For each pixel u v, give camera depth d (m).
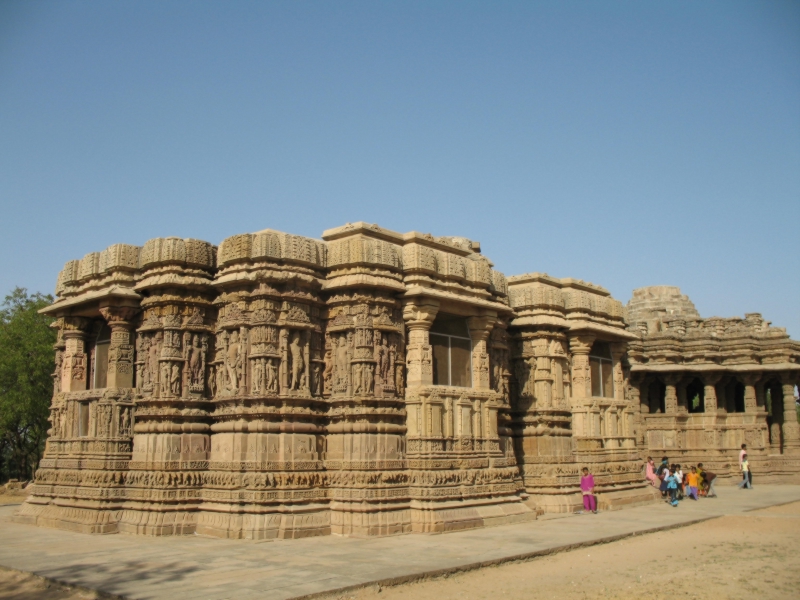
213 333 22.31
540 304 28.28
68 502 22.31
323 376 21.86
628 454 30.73
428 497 20.98
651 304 51.56
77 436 23.52
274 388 20.55
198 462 21.19
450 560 16.28
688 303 52.06
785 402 44.44
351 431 20.98
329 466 21.02
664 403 45.25
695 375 44.41
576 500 26.72
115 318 22.78
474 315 24.28
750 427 43.53
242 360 20.84
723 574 15.87
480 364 24.27
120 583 14.07
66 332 24.97
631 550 18.92
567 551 18.50
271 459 20.23
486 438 23.78
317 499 20.47
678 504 29.84
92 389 23.70
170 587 13.66
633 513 26.36
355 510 20.11
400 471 21.16
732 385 46.78
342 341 21.67
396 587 14.38
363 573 14.79
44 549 18.03
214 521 20.09
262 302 20.89
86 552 17.53
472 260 24.66
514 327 28.08
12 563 16.16
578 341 29.33
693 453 43.31
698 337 44.41
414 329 22.45
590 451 28.78
